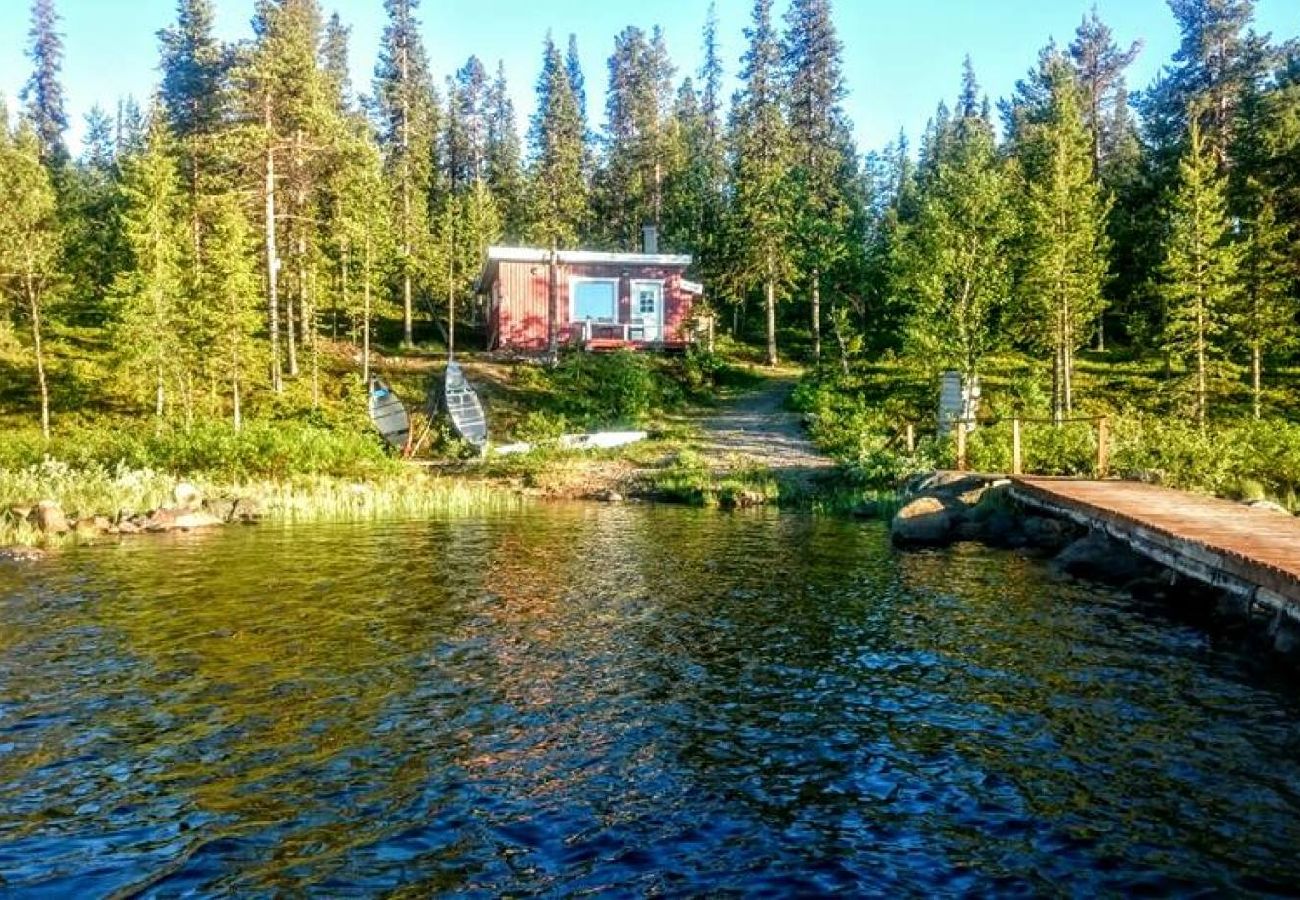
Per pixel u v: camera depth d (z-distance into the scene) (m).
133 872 5.15
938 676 8.74
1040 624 10.78
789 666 9.09
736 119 63.34
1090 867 5.20
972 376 33.16
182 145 37.91
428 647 9.76
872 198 72.75
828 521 21.27
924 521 17.61
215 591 12.68
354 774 6.47
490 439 33.59
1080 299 34.34
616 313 45.06
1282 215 37.41
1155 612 11.41
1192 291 32.47
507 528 19.72
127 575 13.91
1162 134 48.66
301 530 19.33
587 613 11.39
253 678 8.65
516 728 7.37
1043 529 17.02
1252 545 10.71
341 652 9.55
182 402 34.28
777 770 6.56
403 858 5.30
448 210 54.53
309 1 55.28
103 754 6.80
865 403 38.03
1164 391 35.53
